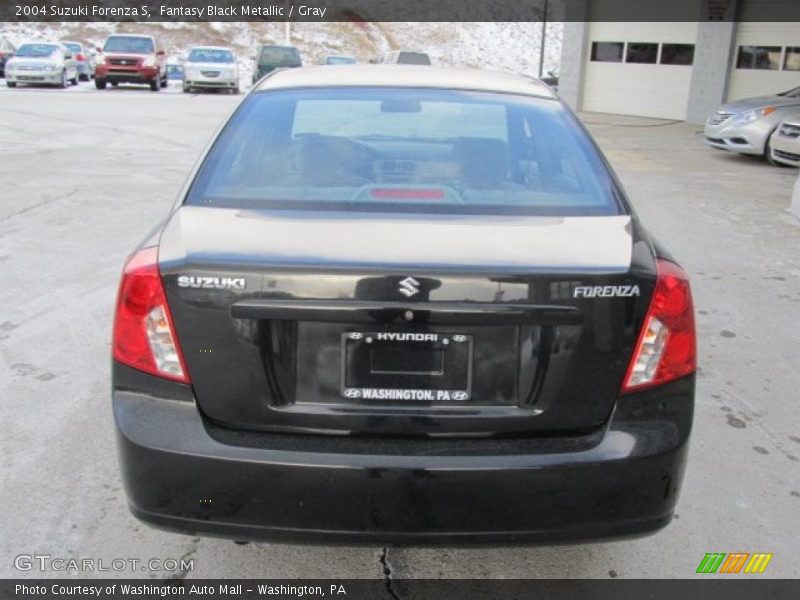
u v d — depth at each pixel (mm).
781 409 3904
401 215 2379
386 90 3123
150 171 10352
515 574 2658
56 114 17266
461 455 2084
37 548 2699
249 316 2064
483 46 61219
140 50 25812
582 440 2148
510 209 2465
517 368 2113
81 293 5277
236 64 26875
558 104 3168
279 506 2088
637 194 9727
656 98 21016
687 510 3025
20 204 8000
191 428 2109
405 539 2107
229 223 2311
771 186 10539
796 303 5539
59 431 3480
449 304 2041
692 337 2260
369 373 2107
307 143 2799
